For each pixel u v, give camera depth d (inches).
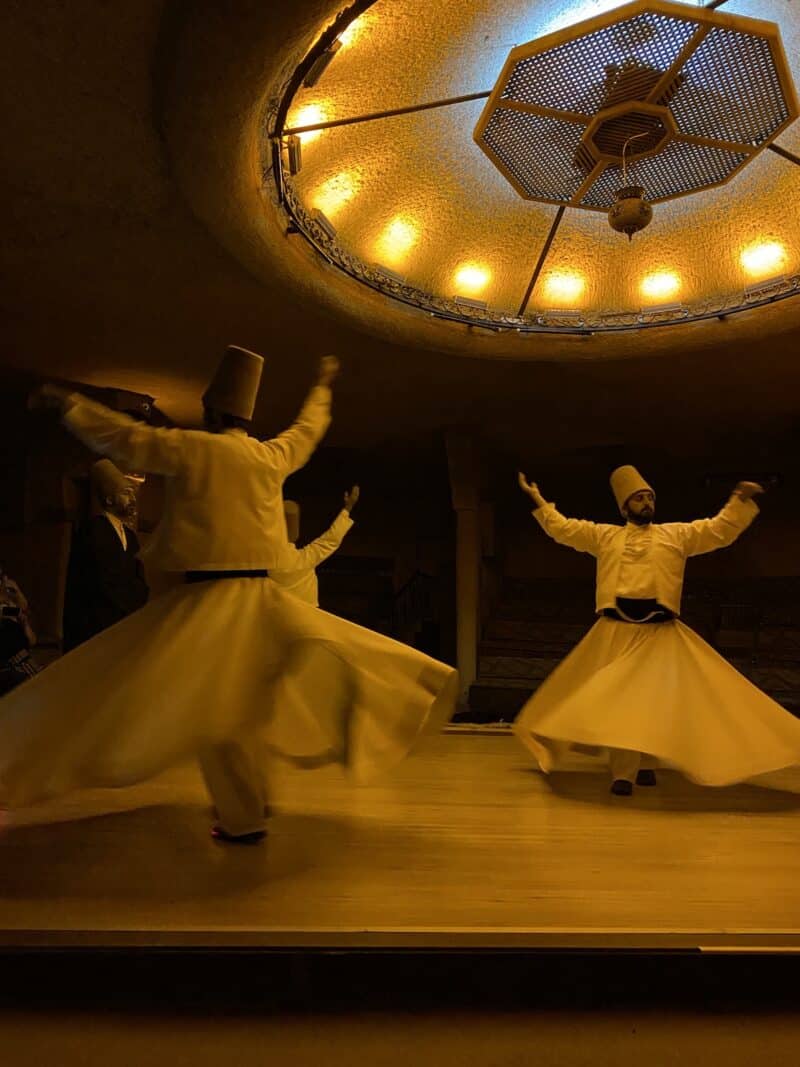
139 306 297.6
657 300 313.1
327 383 127.5
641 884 94.7
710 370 353.1
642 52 200.4
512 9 212.5
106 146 205.6
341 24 172.7
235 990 71.7
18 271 272.2
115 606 149.9
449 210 284.7
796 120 246.7
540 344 326.6
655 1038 68.7
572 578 562.3
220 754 106.0
